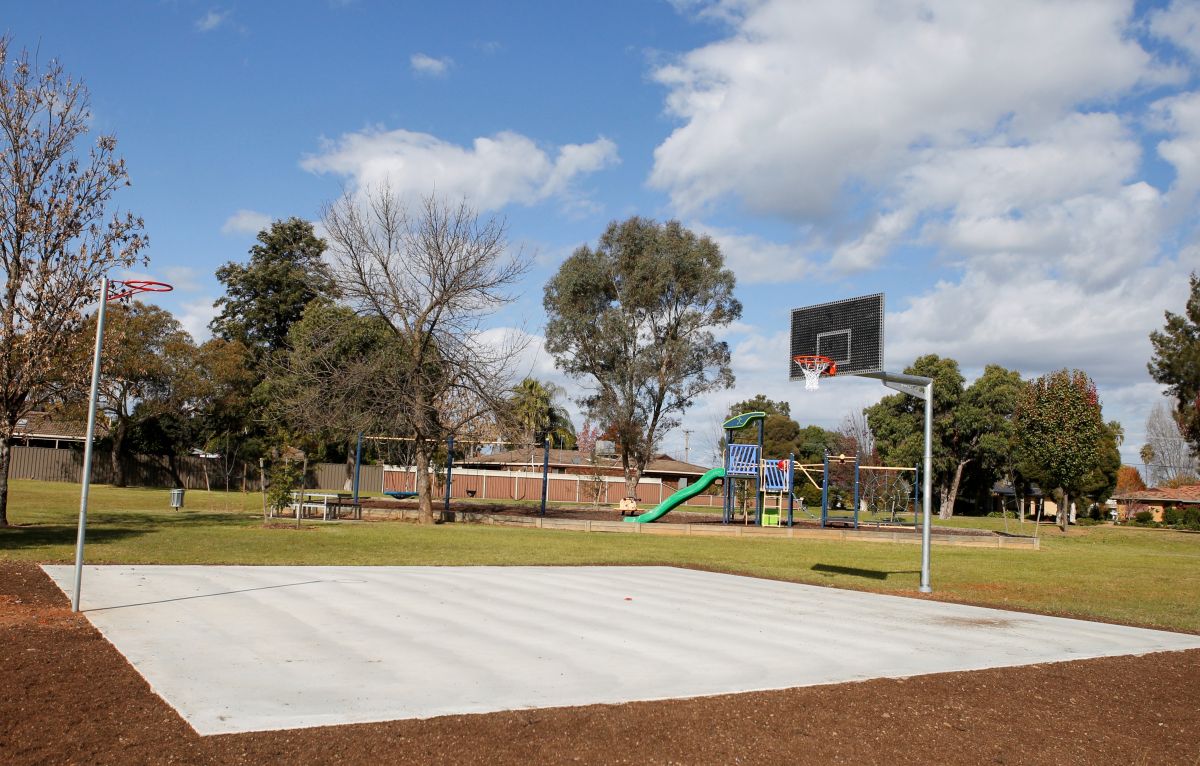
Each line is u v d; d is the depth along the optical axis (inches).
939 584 629.9
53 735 208.5
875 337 607.2
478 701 251.1
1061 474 1600.6
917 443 2335.1
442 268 1042.1
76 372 761.6
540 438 2561.5
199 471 2214.6
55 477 2126.0
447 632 355.6
